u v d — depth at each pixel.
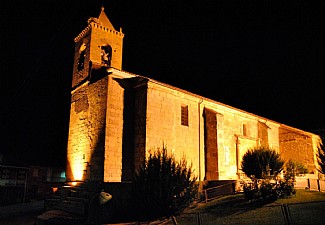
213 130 21.36
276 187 13.88
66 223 13.52
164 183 12.41
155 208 12.23
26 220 17.17
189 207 13.94
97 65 19.89
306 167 27.16
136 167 17.14
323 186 19.83
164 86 18.64
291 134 29.56
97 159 16.94
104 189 13.92
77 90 20.97
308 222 9.70
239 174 22.75
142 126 17.50
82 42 21.59
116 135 17.08
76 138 19.89
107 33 21.09
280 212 11.34
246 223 10.48
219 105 22.98
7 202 25.69
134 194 12.88
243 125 25.73
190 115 20.84
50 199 18.66
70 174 19.78
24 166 29.66
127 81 18.45
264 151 17.67
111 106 17.22
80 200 15.35
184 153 19.62
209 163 21.06
